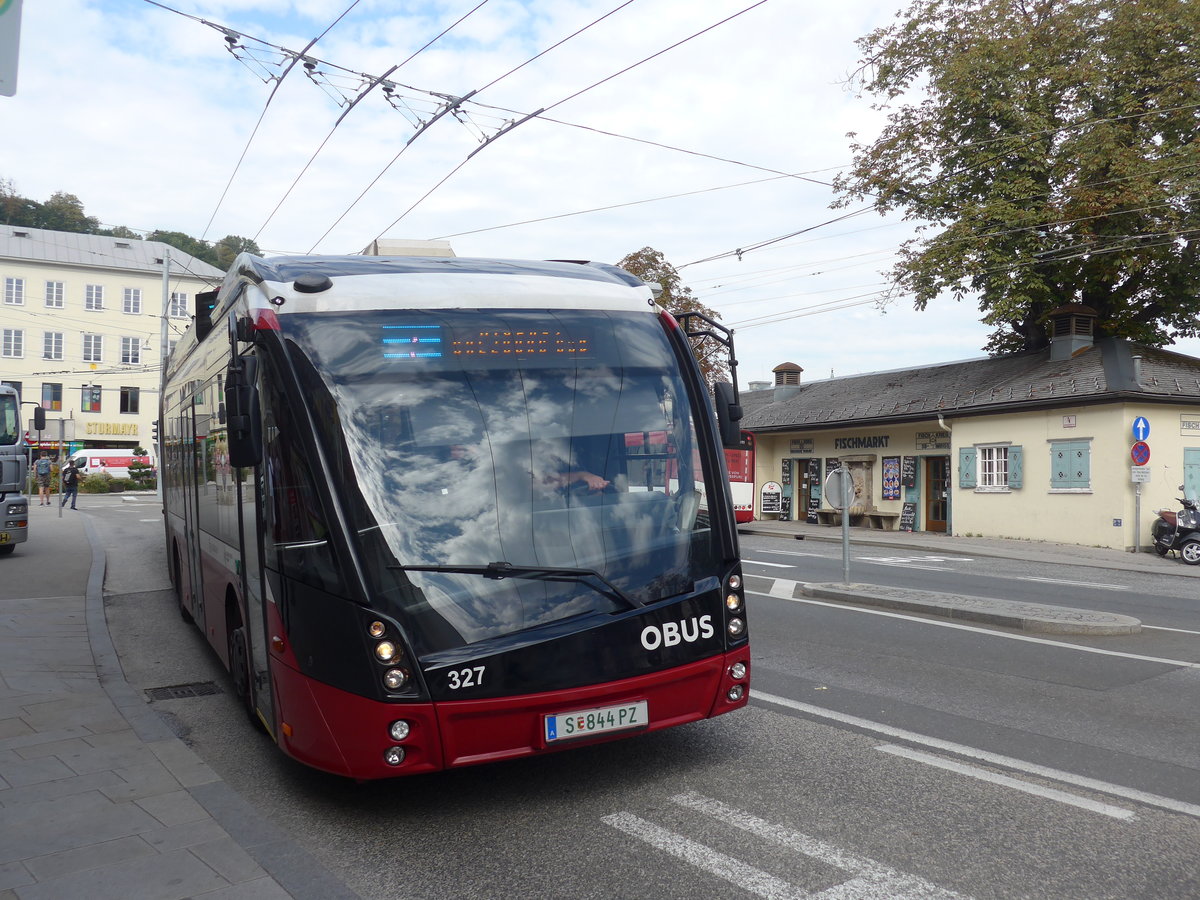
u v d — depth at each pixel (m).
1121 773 5.66
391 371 5.18
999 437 24.64
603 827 4.87
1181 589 14.81
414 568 4.76
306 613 4.87
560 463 5.21
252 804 5.25
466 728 4.70
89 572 15.43
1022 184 25.05
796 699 7.46
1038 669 8.55
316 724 4.81
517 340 5.46
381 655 4.64
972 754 6.04
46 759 5.90
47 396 66.44
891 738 6.40
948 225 26.42
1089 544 22.28
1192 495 22.56
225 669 8.95
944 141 26.86
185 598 10.59
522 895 4.13
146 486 52.38
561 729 4.84
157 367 69.94
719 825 4.87
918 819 4.92
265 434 5.27
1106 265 25.50
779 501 33.28
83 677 8.13
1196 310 27.53
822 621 11.16
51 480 48.25
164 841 4.63
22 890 4.10
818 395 34.38
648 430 5.49
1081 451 22.50
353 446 4.95
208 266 72.94
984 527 25.08
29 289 65.94
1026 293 25.41
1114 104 24.75
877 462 29.55
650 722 5.07
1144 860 4.41
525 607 4.86
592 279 6.08
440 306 5.45
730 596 5.45
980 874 4.26
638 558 5.18
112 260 68.50
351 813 5.16
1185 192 23.45
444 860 4.52
